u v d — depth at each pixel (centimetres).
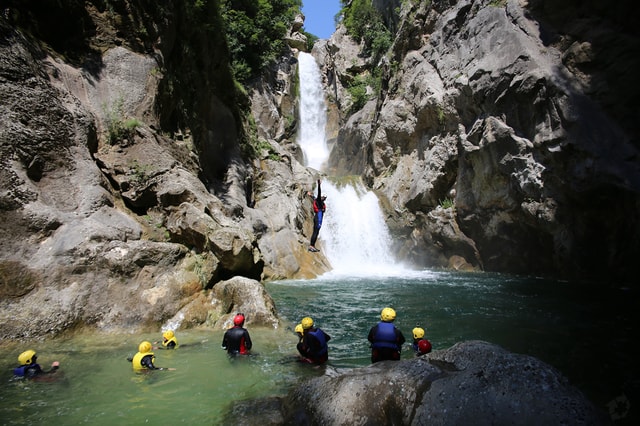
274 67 3762
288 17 4028
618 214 1402
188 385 590
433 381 400
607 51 1472
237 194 1828
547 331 927
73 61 1205
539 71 1579
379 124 2727
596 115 1446
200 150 1747
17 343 732
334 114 3988
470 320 1030
